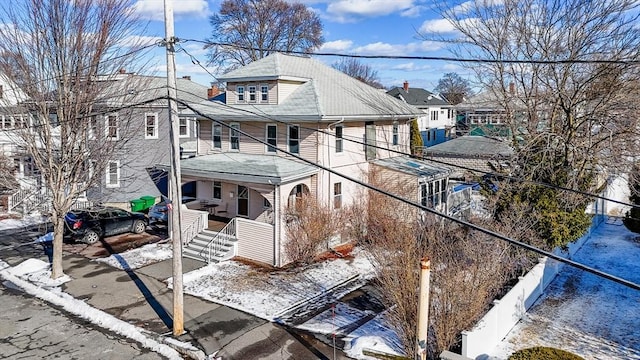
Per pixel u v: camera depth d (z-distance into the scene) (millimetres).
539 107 18531
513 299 12641
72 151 15578
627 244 20594
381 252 12109
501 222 14672
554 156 15867
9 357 10945
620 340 11891
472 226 5824
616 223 24594
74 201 16359
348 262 17953
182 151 28500
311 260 18031
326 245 19078
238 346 11352
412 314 10398
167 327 12445
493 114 24828
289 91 22391
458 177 32156
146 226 23000
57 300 14359
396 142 25719
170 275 16516
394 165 23312
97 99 15594
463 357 8969
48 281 15945
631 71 15547
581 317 13320
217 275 16516
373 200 20391
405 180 22188
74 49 14922
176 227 11727
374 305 13922
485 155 27000
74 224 20141
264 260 17891
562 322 12969
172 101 11352
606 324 12859
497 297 12758
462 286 10492
